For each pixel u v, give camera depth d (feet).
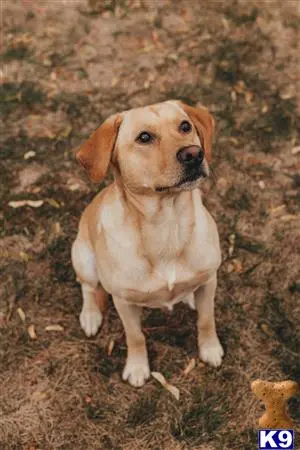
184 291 6.48
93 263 6.93
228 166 8.31
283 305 7.32
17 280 7.65
